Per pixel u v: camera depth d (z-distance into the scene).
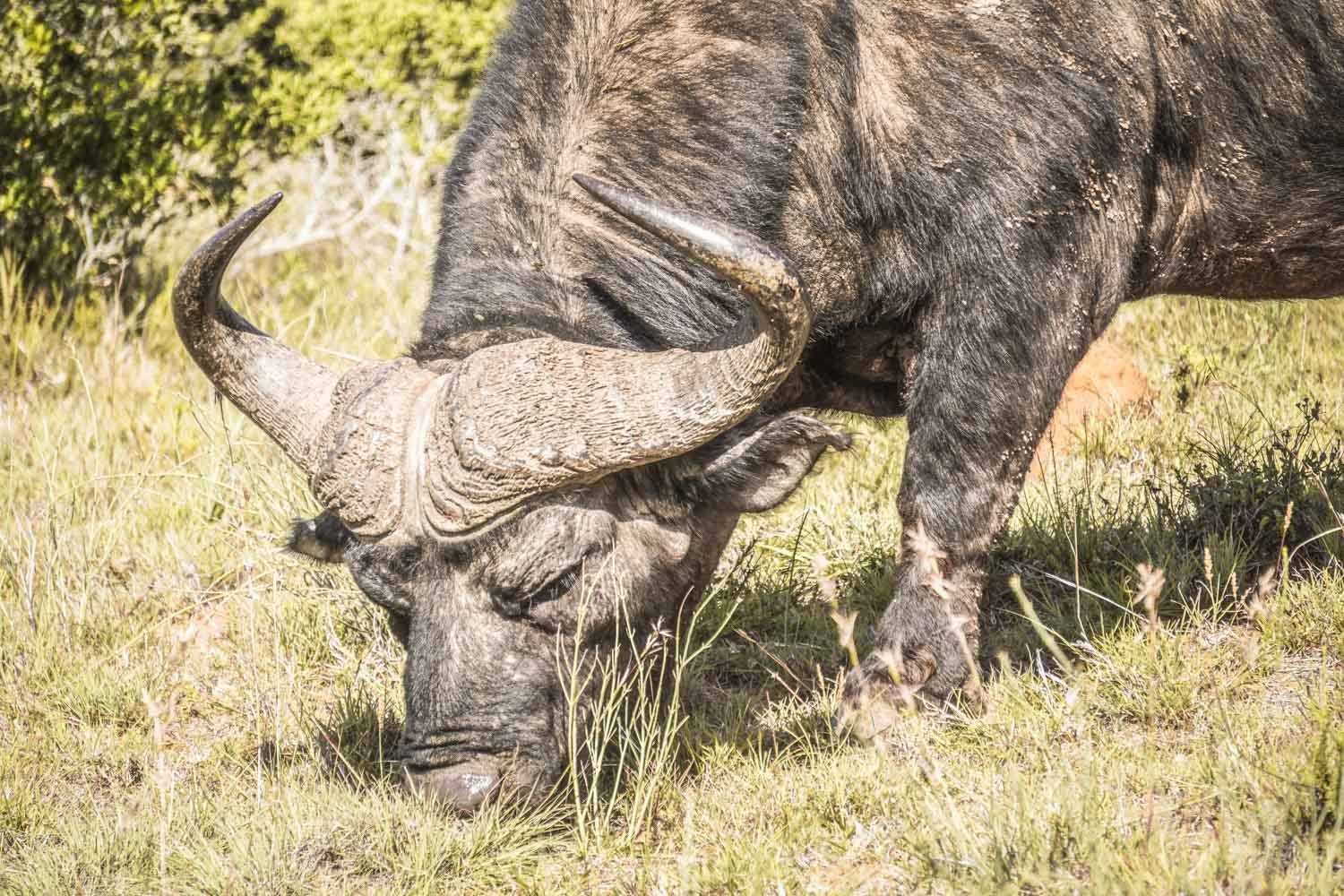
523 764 15.11
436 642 14.94
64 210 34.66
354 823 16.22
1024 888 13.57
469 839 15.49
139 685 20.61
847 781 16.33
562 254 16.28
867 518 24.31
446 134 41.12
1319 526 20.69
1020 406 17.34
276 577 22.97
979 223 16.78
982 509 17.62
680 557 16.08
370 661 20.81
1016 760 16.58
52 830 17.27
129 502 26.09
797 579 22.84
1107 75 16.91
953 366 17.23
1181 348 27.91
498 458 14.46
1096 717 17.17
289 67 39.97
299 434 15.55
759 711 19.23
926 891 13.96
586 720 15.73
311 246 42.44
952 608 17.67
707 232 13.38
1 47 33.41
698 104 16.39
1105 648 18.61
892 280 17.34
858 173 16.86
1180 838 13.81
